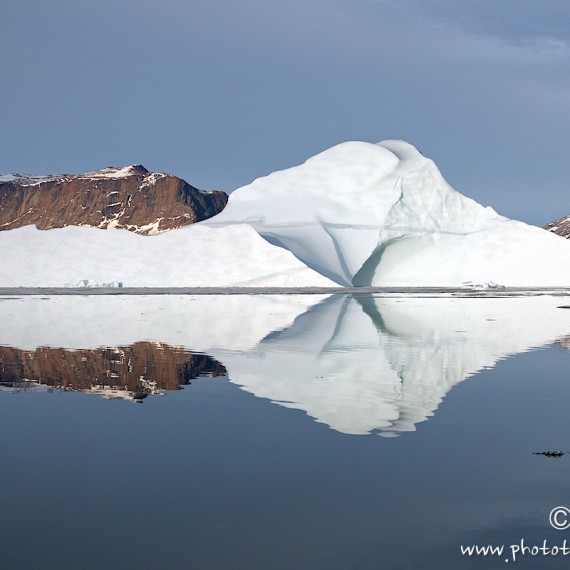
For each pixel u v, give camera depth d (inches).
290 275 4335.6
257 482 565.0
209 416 784.9
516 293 3882.9
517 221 5305.1
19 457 635.5
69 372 1095.0
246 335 1632.6
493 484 558.3
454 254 5157.5
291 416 780.6
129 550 448.5
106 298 3233.3
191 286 4293.8
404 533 472.1
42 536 468.4
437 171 5374.0
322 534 470.6
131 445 671.8
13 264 4626.0
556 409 813.9
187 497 533.6
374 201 5270.7
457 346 1405.0
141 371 1099.3
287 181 5698.8
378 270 5275.6
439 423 748.6
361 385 966.4
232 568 426.6
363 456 629.9
